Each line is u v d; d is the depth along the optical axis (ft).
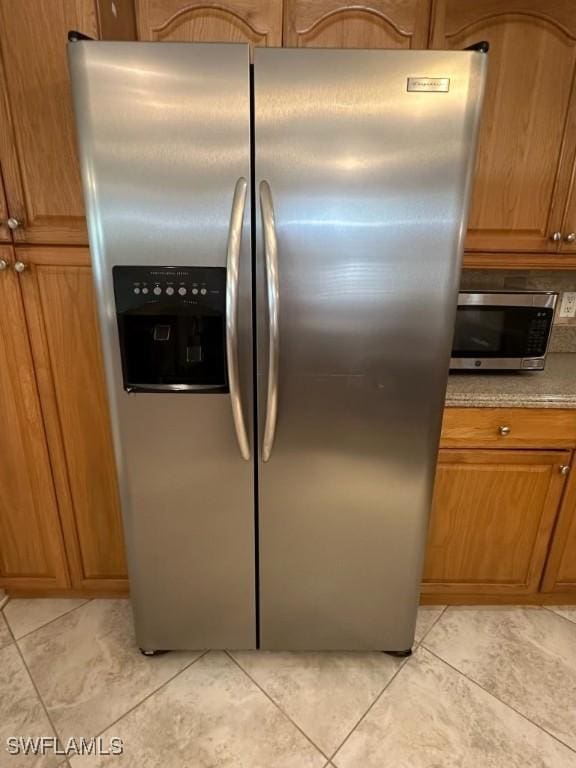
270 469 4.49
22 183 4.51
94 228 3.81
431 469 4.57
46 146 4.42
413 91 3.58
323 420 4.35
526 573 5.87
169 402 4.26
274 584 4.95
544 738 4.59
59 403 5.20
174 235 3.81
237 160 3.67
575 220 5.30
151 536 4.73
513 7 4.66
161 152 3.64
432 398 4.32
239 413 4.17
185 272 3.88
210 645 5.24
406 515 4.70
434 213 3.84
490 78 4.85
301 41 4.66
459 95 3.59
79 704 4.84
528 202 5.24
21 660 5.32
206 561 4.84
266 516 4.67
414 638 5.56
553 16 4.68
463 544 5.74
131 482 4.54
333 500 4.63
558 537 5.67
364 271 3.95
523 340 5.61
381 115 3.61
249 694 4.98
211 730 4.61
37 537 5.76
